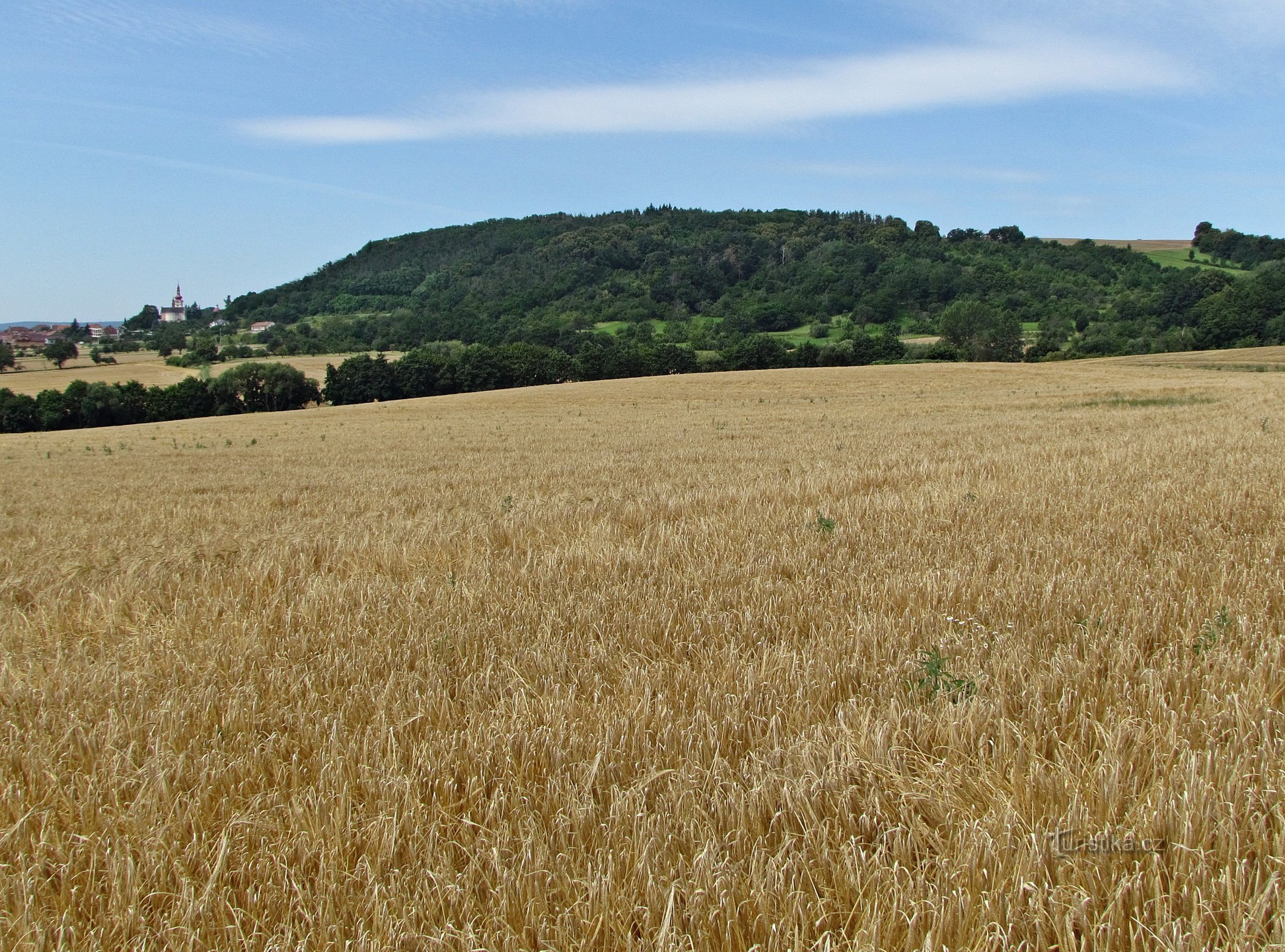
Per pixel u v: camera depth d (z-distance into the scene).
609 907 2.47
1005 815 2.72
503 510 10.92
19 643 5.67
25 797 3.34
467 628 5.18
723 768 3.19
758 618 5.08
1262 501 7.94
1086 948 2.24
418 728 3.77
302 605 5.89
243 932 2.55
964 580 5.54
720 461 17.95
